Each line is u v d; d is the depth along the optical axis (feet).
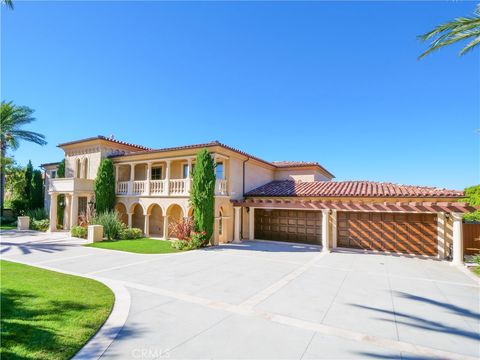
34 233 75.66
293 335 17.47
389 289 28.60
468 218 59.88
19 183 115.14
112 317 19.77
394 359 14.80
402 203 48.47
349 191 61.67
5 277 29.96
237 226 65.26
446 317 21.03
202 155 58.59
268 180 84.69
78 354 14.56
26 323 17.90
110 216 66.33
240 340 16.65
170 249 52.47
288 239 67.77
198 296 25.09
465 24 29.96
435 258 49.03
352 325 19.22
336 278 32.99
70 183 75.46
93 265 38.04
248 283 29.94
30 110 104.73
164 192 68.23
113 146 80.89
